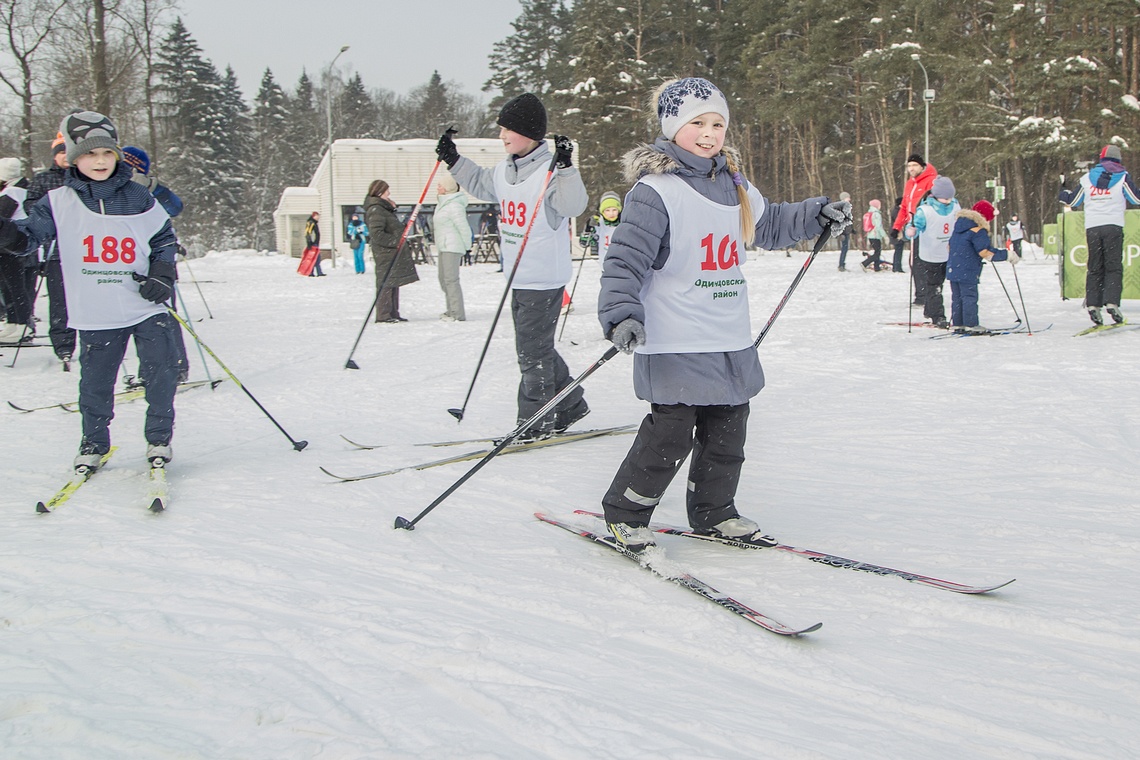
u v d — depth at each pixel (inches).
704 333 112.7
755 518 133.3
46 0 861.8
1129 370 253.9
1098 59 1235.9
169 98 2506.2
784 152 1980.8
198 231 2500.0
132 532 127.5
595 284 674.8
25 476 161.5
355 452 181.2
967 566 111.6
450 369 293.7
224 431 203.0
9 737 72.3
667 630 94.3
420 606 100.4
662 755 69.5
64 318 286.5
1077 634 91.3
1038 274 647.8
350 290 682.2
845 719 75.9
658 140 115.7
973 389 235.8
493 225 1146.0
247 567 112.2
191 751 70.0
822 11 1551.4
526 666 85.4
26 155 918.4
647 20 1705.2
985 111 1290.6
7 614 97.7
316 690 80.4
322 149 2977.4
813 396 231.6
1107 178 324.5
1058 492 144.1
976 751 70.9
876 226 754.2
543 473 161.6
